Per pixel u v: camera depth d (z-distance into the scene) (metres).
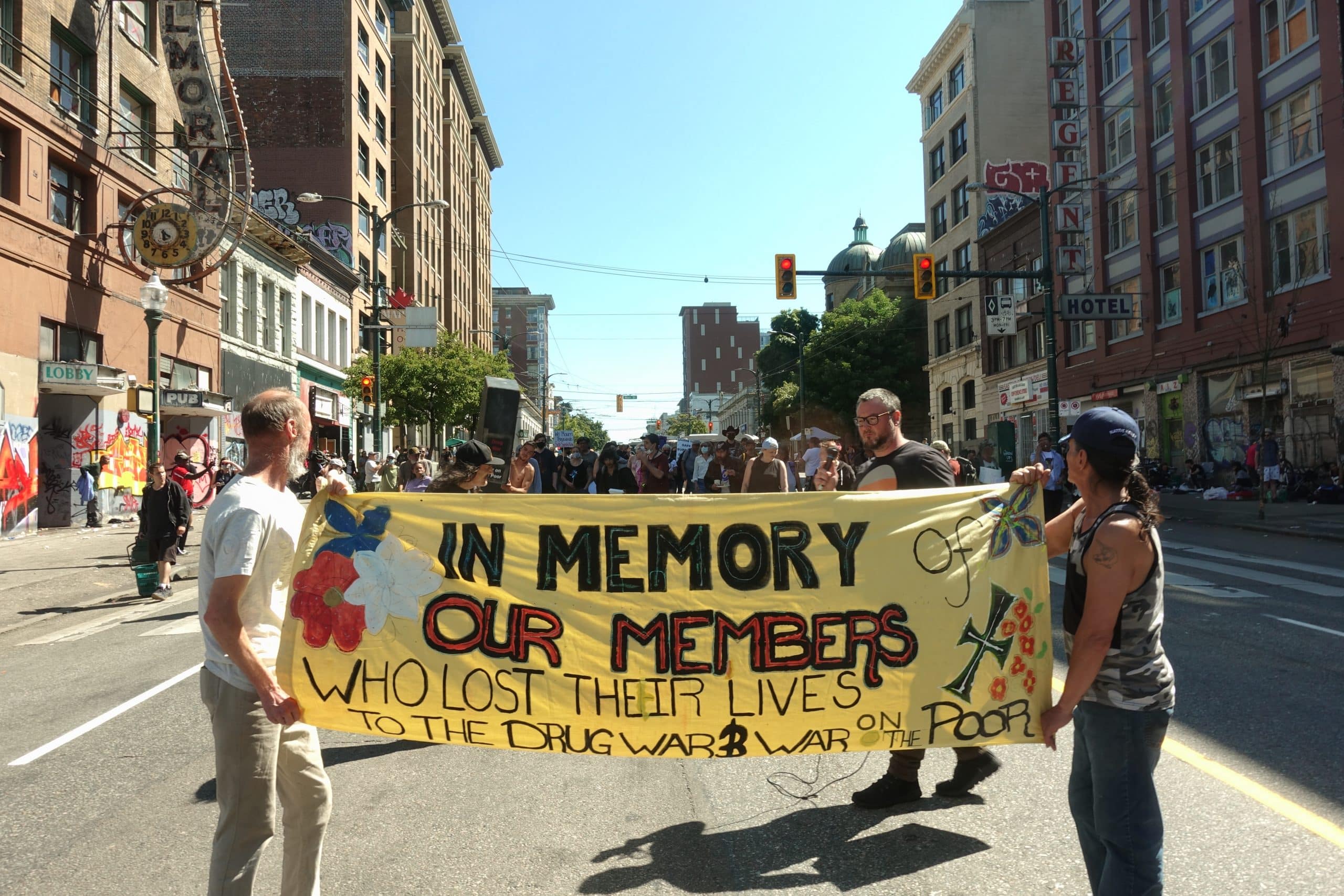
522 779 4.79
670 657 3.44
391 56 49.03
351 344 42.72
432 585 3.42
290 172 40.97
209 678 2.83
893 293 65.88
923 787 4.48
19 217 18.38
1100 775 2.67
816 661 3.44
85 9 20.91
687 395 178.75
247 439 3.01
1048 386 23.34
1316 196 21.81
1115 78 31.19
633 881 3.51
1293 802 4.06
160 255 21.89
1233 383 25.09
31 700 6.74
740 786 4.59
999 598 3.43
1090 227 32.47
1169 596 9.73
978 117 41.38
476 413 37.56
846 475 13.16
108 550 16.45
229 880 2.72
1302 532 15.92
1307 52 22.08
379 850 3.86
